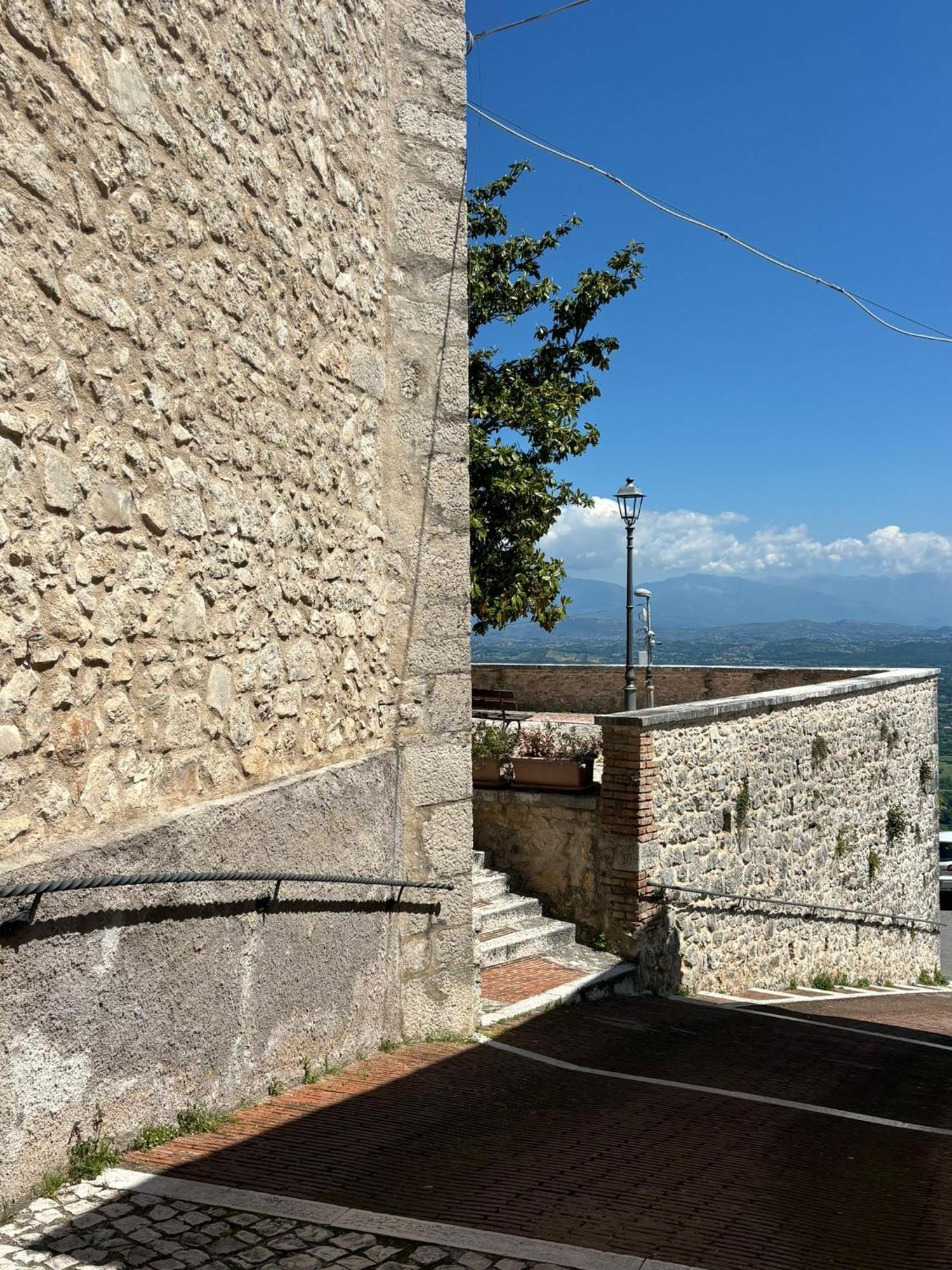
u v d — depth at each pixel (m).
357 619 5.90
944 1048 9.11
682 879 10.29
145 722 3.97
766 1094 6.40
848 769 14.41
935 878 17.94
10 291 3.24
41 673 3.39
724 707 10.91
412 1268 3.18
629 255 14.18
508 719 13.66
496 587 13.40
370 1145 4.29
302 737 5.27
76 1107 3.50
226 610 4.55
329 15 5.62
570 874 10.08
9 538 3.22
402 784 6.32
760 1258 3.58
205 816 4.22
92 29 3.66
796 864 12.80
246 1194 3.58
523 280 14.16
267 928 4.74
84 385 3.61
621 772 9.68
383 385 6.25
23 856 3.27
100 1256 3.04
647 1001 9.30
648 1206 3.99
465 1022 6.75
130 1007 3.77
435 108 6.64
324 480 5.54
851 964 14.33
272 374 4.98
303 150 5.30
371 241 6.12
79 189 3.59
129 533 3.87
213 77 4.47
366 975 5.82
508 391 13.67
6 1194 3.19
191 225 4.28
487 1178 4.10
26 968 3.23
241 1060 4.54
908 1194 4.66
